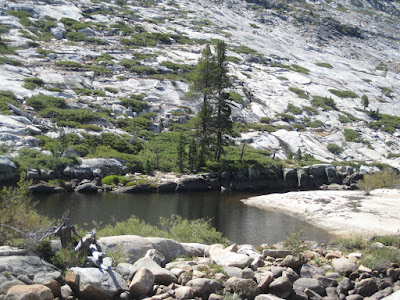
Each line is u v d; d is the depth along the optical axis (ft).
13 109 139.03
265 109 226.58
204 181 130.72
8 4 271.08
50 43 239.09
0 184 100.17
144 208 92.89
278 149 183.32
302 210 96.89
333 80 302.04
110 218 79.36
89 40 255.50
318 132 213.66
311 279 34.06
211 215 90.33
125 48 258.37
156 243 35.78
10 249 28.76
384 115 250.57
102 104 175.52
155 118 182.29
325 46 403.54
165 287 29.55
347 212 90.48
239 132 191.01
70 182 113.29
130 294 28.35
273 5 495.41
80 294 27.32
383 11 629.51
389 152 201.57
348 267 36.29
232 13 429.79
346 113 244.22
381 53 435.12
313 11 520.01
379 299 32.24
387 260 37.93
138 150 147.43
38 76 184.75
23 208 36.40
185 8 395.34
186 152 149.69
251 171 141.79
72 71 203.82
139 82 212.02
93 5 317.83
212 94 150.51
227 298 28.68
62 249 30.09
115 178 119.65
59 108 156.35
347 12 568.00
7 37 226.38
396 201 101.30
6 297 24.40
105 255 31.32
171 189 122.52
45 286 26.00
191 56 265.75
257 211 97.86
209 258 36.96
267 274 32.71
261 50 329.72
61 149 120.47
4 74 172.24
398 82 336.49
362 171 166.71
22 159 110.32
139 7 356.38
